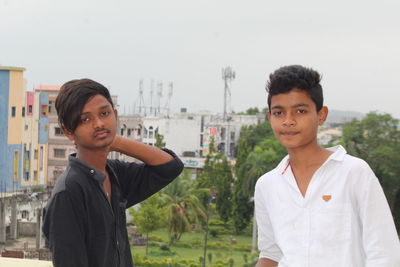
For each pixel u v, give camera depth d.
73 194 2.58
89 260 2.66
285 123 2.73
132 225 53.03
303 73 2.70
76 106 2.61
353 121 57.47
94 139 2.65
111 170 2.88
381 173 50.12
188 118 98.69
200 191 50.50
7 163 56.97
